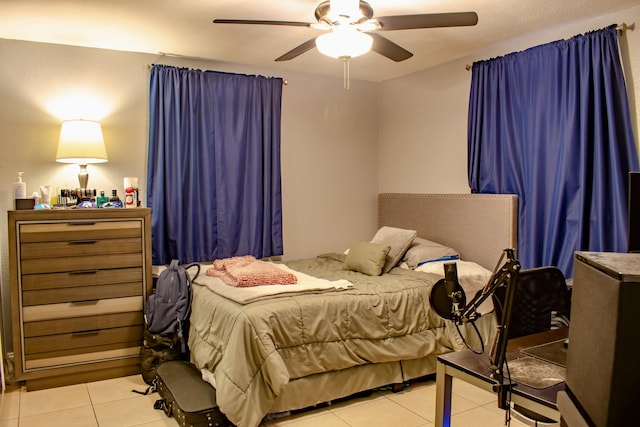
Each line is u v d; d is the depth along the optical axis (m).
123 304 3.37
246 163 4.16
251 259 3.66
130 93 3.84
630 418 0.82
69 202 3.51
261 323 2.51
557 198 3.23
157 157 3.83
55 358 3.19
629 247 1.91
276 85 4.27
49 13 2.97
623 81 2.96
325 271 3.73
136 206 3.61
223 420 2.47
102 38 3.48
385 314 2.93
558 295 2.13
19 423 2.66
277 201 4.29
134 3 2.81
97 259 3.29
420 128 4.50
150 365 3.21
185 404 2.50
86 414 2.78
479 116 3.78
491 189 3.75
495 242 3.65
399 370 3.03
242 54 3.92
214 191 4.04
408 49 3.81
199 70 3.97
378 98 4.97
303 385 2.68
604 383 0.84
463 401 2.91
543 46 3.33
